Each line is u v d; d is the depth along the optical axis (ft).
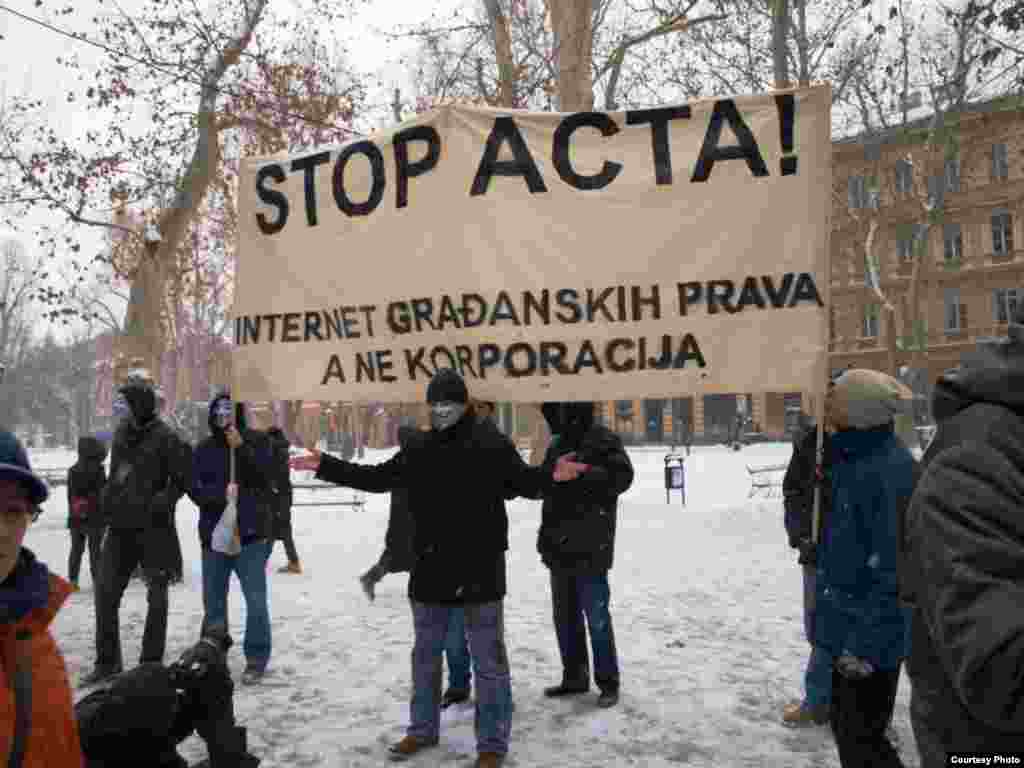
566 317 12.70
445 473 13.55
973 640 4.62
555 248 12.82
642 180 12.59
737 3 55.93
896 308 159.94
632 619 23.00
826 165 11.96
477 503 13.48
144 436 17.92
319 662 19.20
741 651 19.43
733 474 87.92
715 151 12.32
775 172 12.10
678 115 12.56
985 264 150.20
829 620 10.46
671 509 54.03
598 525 16.05
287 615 24.32
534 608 24.71
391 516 19.74
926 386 99.55
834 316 167.73
